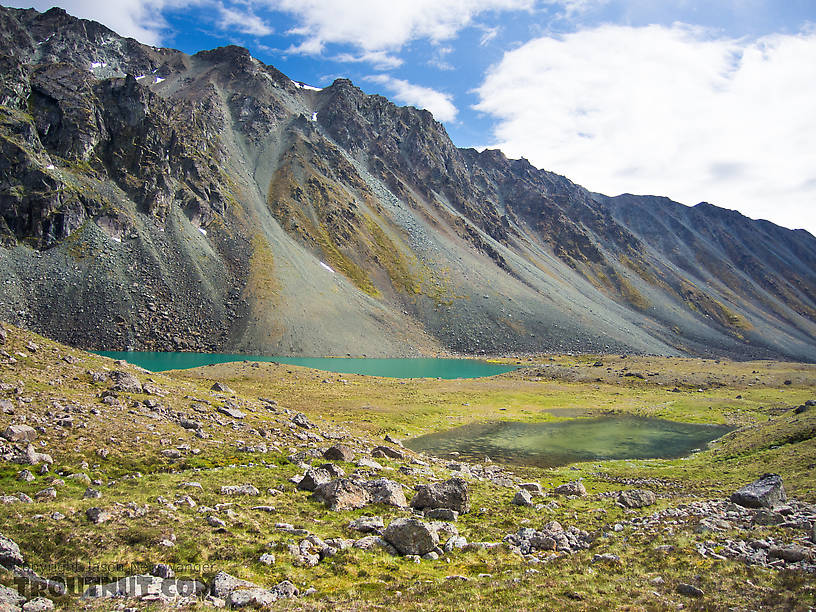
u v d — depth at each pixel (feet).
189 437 138.51
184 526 77.46
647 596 58.90
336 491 100.73
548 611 55.11
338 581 66.59
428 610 56.03
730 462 186.91
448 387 402.11
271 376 360.48
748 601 55.77
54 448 108.88
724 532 87.30
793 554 70.23
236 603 54.80
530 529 94.22
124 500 84.58
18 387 135.54
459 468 166.40
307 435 172.55
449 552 81.10
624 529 98.27
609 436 264.72
